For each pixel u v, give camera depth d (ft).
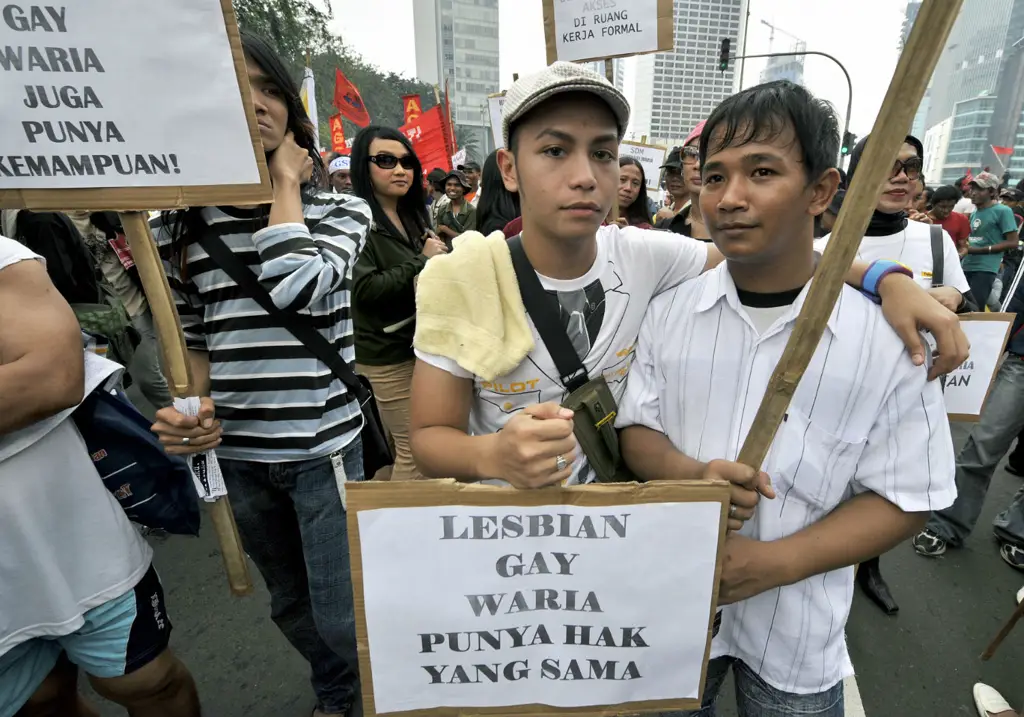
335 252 4.70
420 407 3.59
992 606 7.87
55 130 3.32
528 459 2.66
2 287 3.37
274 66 4.33
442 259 3.49
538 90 3.04
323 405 4.88
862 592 8.15
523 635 3.10
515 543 2.91
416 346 3.55
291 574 5.62
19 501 3.58
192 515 4.68
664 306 3.77
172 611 7.89
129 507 4.28
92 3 3.20
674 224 10.78
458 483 2.79
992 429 8.27
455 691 3.19
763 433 2.88
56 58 3.23
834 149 2.94
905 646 7.21
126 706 4.58
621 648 3.13
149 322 10.69
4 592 3.66
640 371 3.87
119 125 3.37
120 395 4.32
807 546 3.22
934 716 6.27
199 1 3.29
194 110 3.42
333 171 18.10
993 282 21.16
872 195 2.36
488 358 3.41
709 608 3.06
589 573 2.98
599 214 3.29
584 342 3.70
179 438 4.15
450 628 3.03
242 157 3.55
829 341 3.20
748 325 3.38
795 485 3.32
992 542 9.29
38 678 4.26
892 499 3.21
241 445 4.91
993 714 6.07
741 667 4.01
